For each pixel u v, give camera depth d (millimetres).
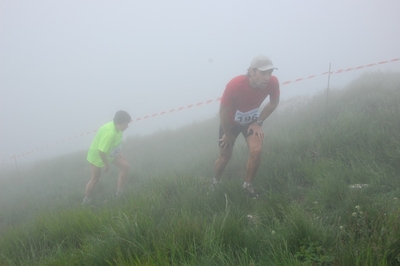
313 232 2854
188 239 3068
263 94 4711
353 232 2779
